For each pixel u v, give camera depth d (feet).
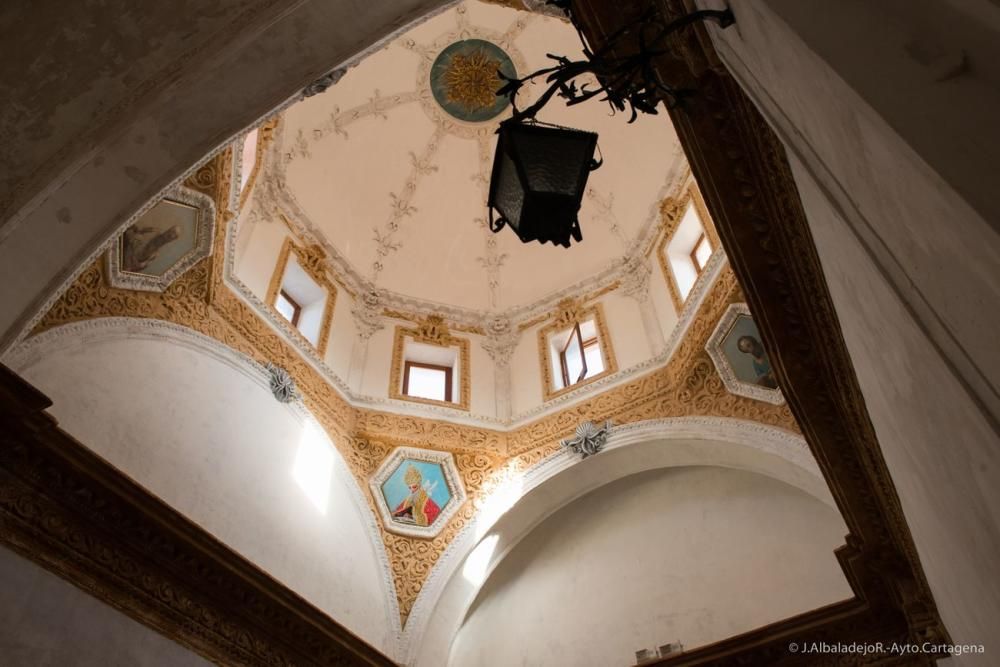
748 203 17.16
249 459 27.96
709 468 33.99
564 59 12.12
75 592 19.45
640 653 30.27
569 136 11.70
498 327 41.32
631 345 36.91
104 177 16.01
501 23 43.19
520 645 33.19
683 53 15.19
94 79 15.71
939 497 12.98
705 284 32.45
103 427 22.74
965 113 5.25
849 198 7.91
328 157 40.65
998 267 4.85
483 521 34.60
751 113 15.39
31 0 15.37
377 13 16.74
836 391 19.94
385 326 39.68
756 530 31.32
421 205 43.32
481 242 43.50
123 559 20.93
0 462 18.61
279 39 16.38
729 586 30.48
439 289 42.01
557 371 39.22
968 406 7.30
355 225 41.32
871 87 5.87
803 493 31.09
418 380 38.86
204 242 27.32
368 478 33.91
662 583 31.94
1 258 15.14
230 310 30.45
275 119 34.73
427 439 35.47
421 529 34.01
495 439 36.60
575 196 11.38
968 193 4.90
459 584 34.14
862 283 11.16
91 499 20.21
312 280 37.37
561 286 41.63
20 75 15.35
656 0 14.57
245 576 23.34
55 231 15.70
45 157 15.46
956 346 6.41
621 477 35.55
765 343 19.83
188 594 22.30
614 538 34.37
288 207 37.47
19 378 17.95
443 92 43.96
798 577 29.25
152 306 26.73
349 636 26.37
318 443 32.22
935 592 20.88
